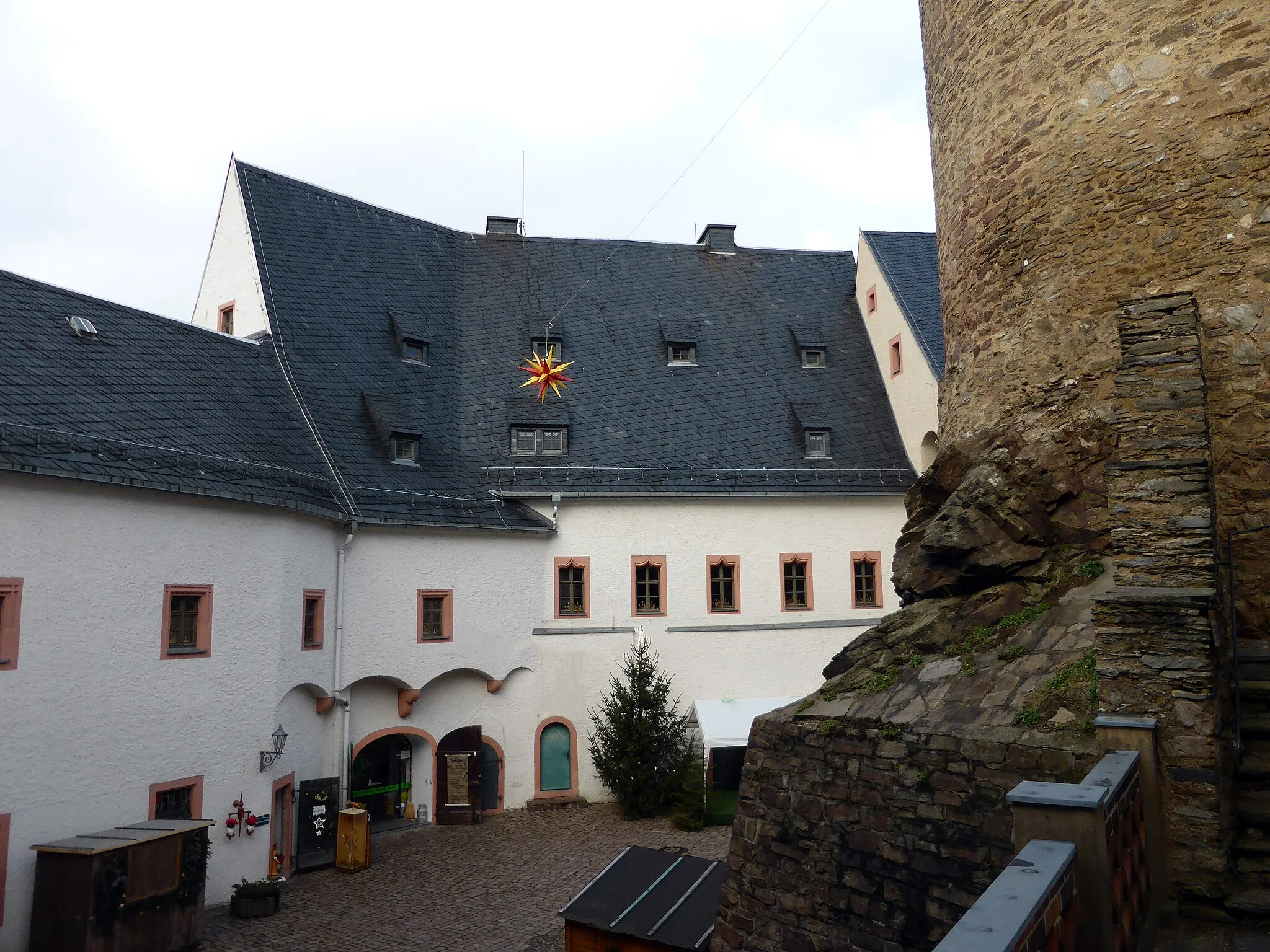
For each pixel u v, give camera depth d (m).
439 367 27.11
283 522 18.41
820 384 30.12
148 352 19.02
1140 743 6.44
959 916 8.02
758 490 26.50
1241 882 6.24
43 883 12.84
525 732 24.50
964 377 12.65
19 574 13.33
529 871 18.78
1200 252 9.74
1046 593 9.89
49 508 13.82
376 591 21.58
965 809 8.11
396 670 21.77
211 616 16.50
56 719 13.67
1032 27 11.55
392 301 27.50
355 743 21.36
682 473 26.41
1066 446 10.60
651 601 25.72
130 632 14.94
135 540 15.16
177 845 14.06
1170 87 10.12
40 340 16.47
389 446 23.53
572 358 28.64
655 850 13.41
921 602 11.39
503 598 24.14
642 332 30.19
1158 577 7.20
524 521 24.55
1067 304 10.88
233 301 25.58
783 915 9.84
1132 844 5.81
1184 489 7.23
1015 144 11.70
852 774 9.34
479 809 23.09
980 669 9.20
